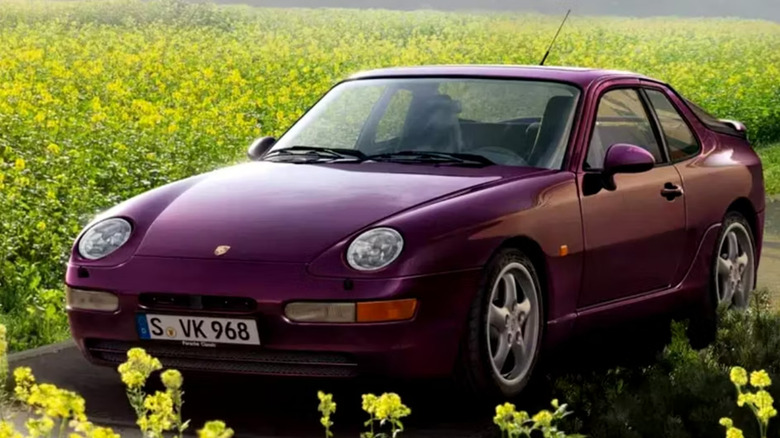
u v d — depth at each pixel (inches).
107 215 277.3
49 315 352.8
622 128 320.8
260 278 249.0
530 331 275.1
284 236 256.5
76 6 2253.9
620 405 235.6
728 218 354.9
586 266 291.6
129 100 970.7
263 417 260.5
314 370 250.8
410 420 259.9
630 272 309.3
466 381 260.2
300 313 246.8
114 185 558.9
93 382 288.4
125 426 253.9
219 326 251.0
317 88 1119.0
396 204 263.9
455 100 310.0
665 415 234.5
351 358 248.4
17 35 1715.1
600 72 326.6
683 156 339.6
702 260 339.3
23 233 426.0
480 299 258.1
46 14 2180.1
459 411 267.1
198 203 274.5
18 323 349.1
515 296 270.4
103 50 1523.1
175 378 157.4
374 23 2498.8
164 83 1123.3
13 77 1069.8
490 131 300.8
